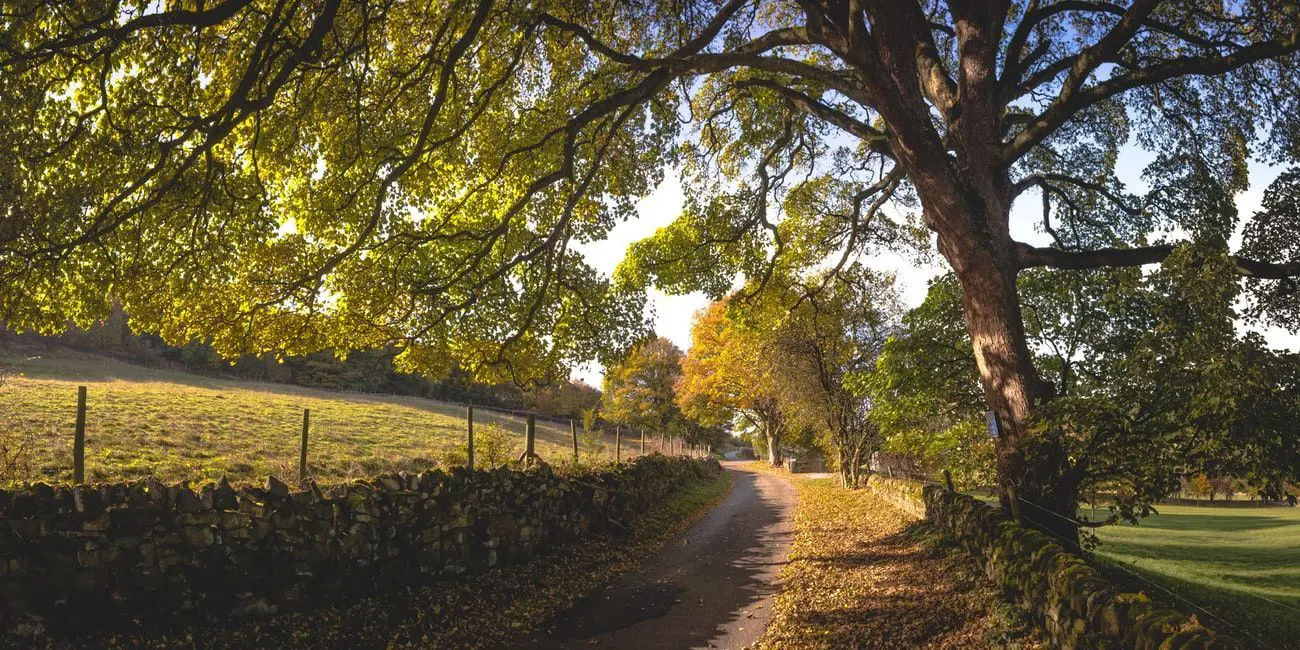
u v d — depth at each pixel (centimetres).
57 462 1177
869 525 1557
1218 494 3412
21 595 605
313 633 744
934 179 1021
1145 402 796
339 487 896
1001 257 1027
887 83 962
